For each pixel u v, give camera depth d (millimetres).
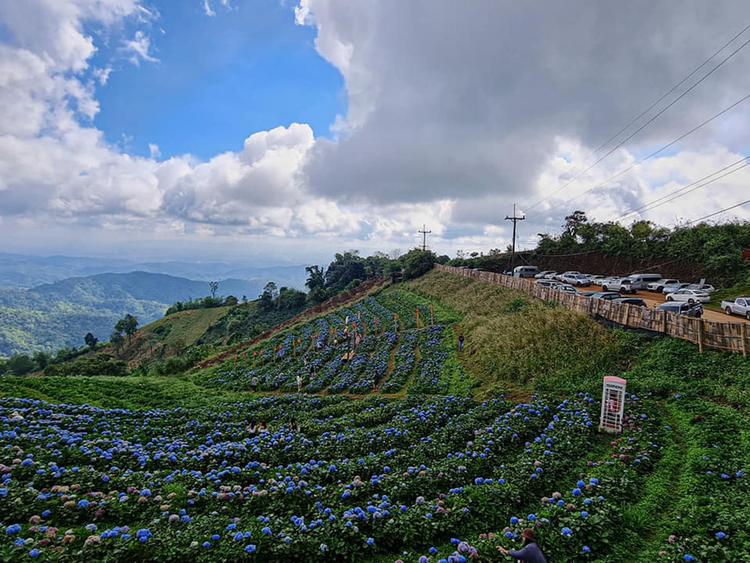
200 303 164750
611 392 18812
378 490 13766
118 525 11672
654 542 10984
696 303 35938
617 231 73750
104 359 70500
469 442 17641
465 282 68000
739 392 19812
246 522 11641
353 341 53406
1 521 11133
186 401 34344
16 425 19672
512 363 30547
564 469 15086
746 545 9742
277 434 20375
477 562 9680
